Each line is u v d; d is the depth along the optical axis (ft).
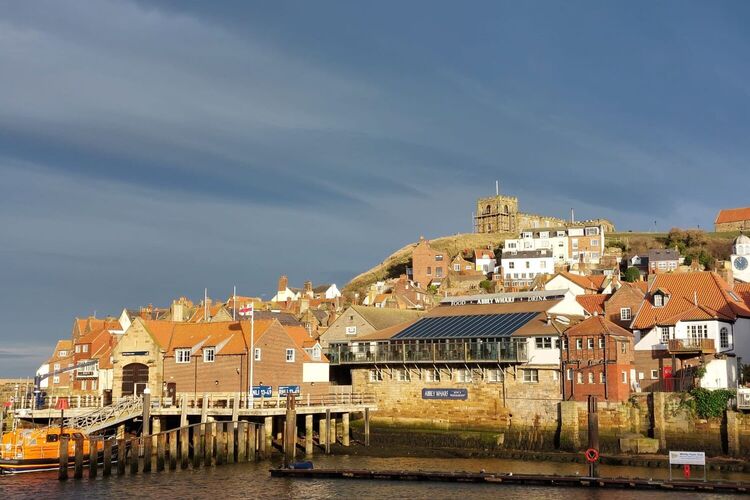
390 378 312.91
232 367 284.41
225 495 194.90
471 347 291.58
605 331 265.75
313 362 309.42
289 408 244.22
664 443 247.09
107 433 262.67
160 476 219.82
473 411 291.99
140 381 298.35
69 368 313.94
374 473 213.46
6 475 220.02
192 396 272.51
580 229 650.02
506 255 609.83
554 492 192.95
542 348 279.90
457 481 207.92
